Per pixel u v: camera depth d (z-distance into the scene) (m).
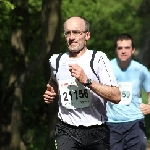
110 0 33.53
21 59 23.72
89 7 31.03
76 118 11.81
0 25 24.78
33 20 26.28
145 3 46.16
